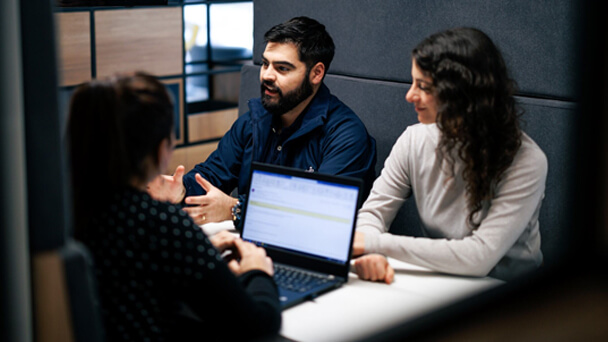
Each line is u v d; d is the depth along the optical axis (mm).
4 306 799
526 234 1764
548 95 2084
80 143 1174
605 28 1120
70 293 846
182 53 4762
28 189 808
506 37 2150
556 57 2045
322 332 1331
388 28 2416
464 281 1647
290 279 1550
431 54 1648
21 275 809
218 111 5035
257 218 1664
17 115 786
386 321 1377
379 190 1899
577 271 1152
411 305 1476
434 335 961
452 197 1771
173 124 1254
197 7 4938
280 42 2162
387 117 2445
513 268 1770
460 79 1624
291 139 2232
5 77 769
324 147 2227
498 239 1661
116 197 1185
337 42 2572
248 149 2344
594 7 1126
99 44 4324
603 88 1136
